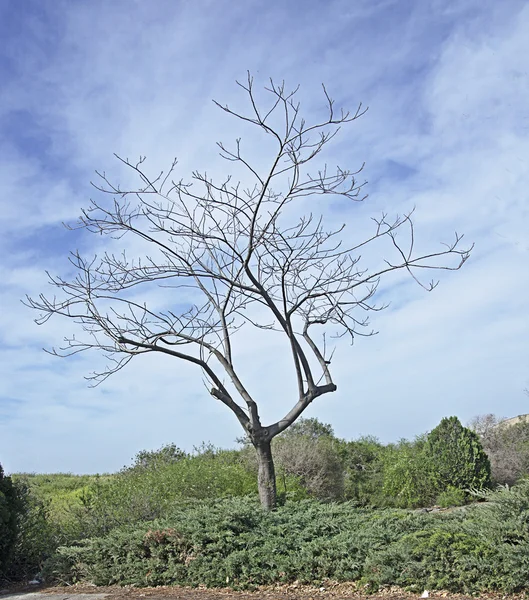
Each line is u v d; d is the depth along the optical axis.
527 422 20.44
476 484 14.51
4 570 8.53
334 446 18.41
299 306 9.97
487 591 6.34
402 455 16.62
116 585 7.76
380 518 8.12
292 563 7.26
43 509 10.25
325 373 10.02
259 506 9.15
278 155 8.82
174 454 16.86
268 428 9.30
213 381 9.34
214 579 7.32
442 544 6.71
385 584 6.75
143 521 9.53
